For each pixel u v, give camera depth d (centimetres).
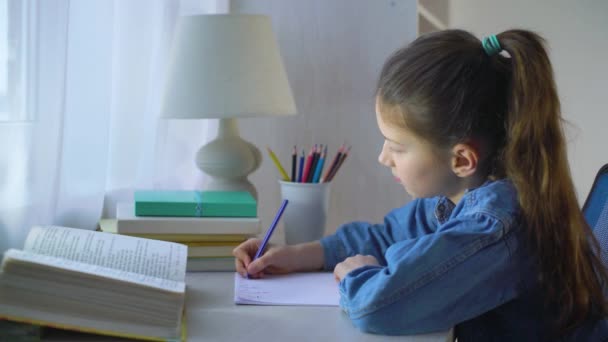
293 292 102
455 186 104
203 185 162
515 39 97
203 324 87
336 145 170
